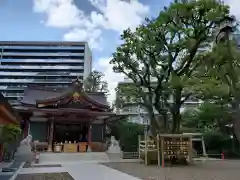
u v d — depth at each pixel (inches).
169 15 557.9
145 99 665.6
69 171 435.2
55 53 3164.4
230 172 438.3
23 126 847.7
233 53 179.0
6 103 198.1
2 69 3095.5
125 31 633.0
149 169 485.4
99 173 410.6
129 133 960.3
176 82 527.5
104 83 1557.6
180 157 621.3
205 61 497.7
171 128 656.4
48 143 817.5
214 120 980.6
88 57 3329.2
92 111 884.0
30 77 3080.7
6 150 589.0
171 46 591.5
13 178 345.4
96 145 856.9
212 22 538.3
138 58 648.4
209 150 960.3
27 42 3193.9
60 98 848.9
